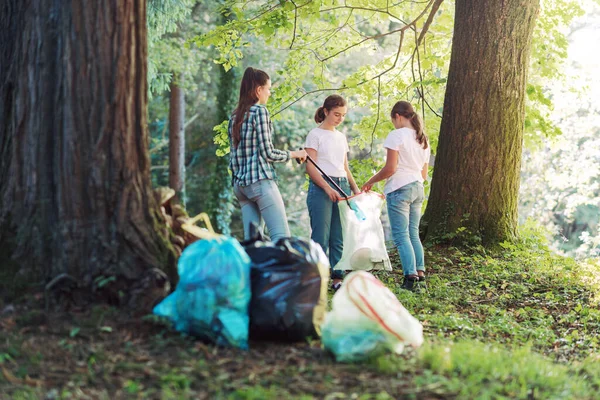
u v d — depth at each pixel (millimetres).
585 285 8211
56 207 4992
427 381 4129
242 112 6234
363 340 4512
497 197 9594
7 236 5062
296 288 4738
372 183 7562
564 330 6855
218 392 3855
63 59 5016
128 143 5070
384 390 3992
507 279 8352
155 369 4133
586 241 22531
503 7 9547
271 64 24031
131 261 4945
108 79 5020
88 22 5000
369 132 12602
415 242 7758
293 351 4605
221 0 21312
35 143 5062
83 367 4117
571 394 4309
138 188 5109
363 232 7449
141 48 5156
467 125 9609
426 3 12742
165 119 26672
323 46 12547
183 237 5516
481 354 4758
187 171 25312
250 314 4703
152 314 4773
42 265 4949
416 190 7629
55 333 4520
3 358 4148
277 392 3877
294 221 26938
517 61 9625
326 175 7211
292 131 25516
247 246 4871
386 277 8258
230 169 6422
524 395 4078
